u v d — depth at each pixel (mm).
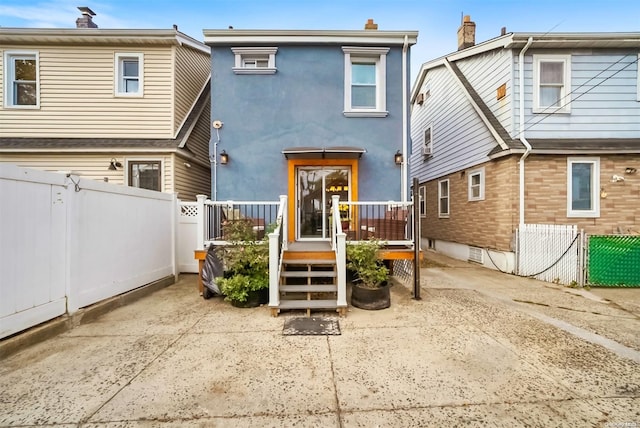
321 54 7578
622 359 3203
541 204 7871
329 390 2658
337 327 4113
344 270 4688
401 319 4414
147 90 8391
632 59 8094
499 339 3701
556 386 2713
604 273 6367
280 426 2225
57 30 7895
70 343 3600
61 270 3982
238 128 7551
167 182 8062
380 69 7574
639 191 7793
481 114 8914
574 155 7844
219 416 2330
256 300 5031
